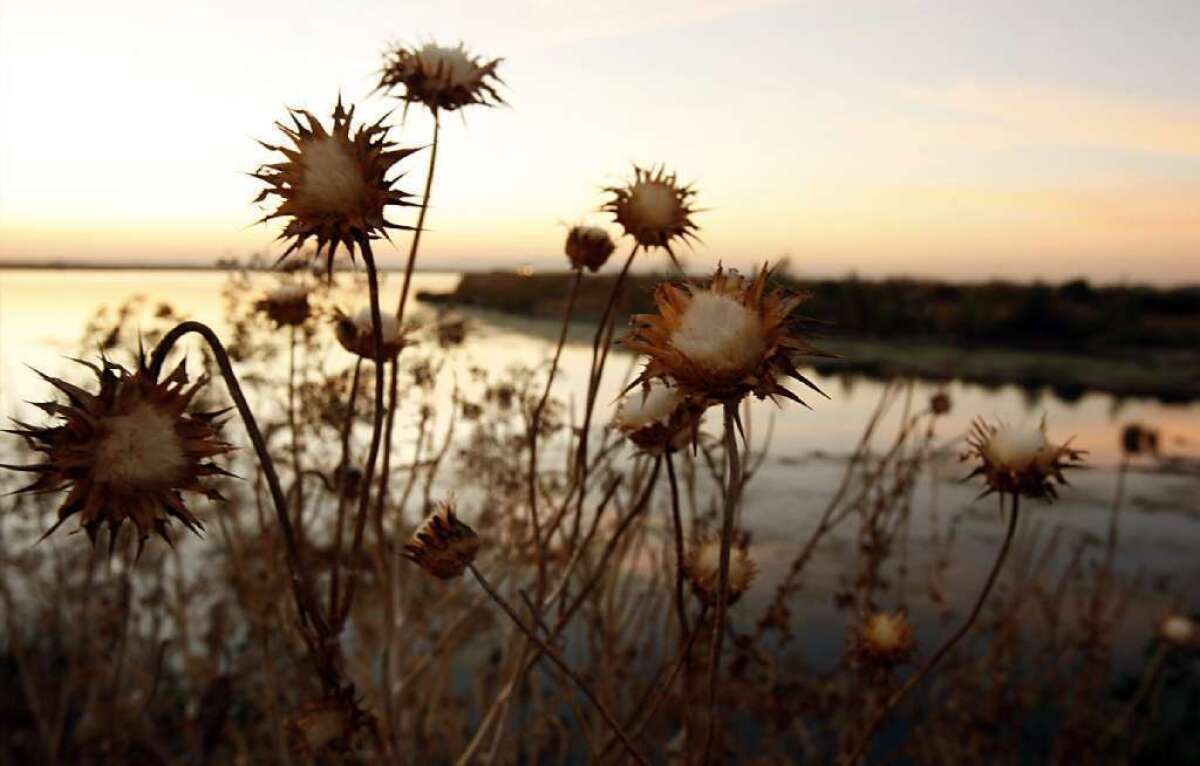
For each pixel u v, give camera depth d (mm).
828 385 16094
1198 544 7785
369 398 2836
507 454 3359
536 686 3217
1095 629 4414
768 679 3602
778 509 8188
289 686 3119
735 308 1062
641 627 3100
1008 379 17781
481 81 1794
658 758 2684
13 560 4391
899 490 3658
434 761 3514
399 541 2514
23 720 4250
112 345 4086
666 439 1524
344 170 1207
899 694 1764
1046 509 8820
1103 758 4219
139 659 4082
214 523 3785
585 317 18891
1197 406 15555
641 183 1891
